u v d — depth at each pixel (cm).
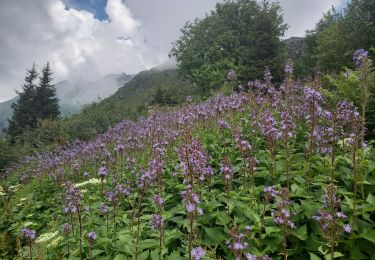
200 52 5069
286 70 1225
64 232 679
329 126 834
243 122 1020
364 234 504
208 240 572
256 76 3925
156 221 523
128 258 548
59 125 2827
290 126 650
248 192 679
